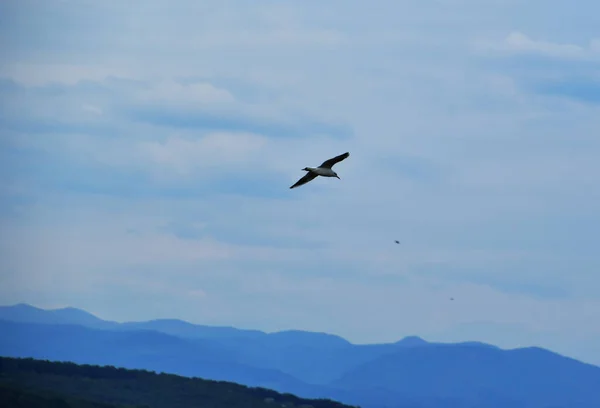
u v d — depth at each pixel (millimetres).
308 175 45781
